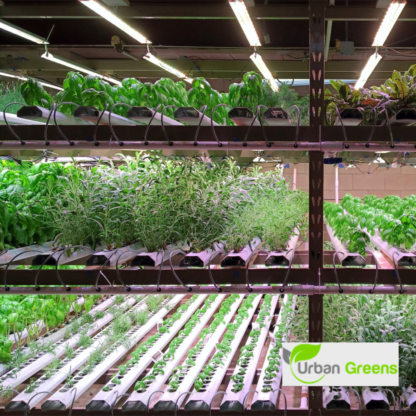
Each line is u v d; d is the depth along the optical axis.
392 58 6.65
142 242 2.61
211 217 2.55
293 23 5.32
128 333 3.36
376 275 2.06
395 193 9.82
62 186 2.82
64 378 2.66
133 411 2.24
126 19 5.32
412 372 2.44
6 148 2.15
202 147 2.11
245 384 2.46
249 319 3.64
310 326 2.24
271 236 2.72
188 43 5.92
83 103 2.63
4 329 2.80
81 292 2.16
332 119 2.74
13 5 4.29
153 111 2.13
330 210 4.14
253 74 2.79
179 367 2.71
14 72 6.79
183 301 4.35
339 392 2.28
